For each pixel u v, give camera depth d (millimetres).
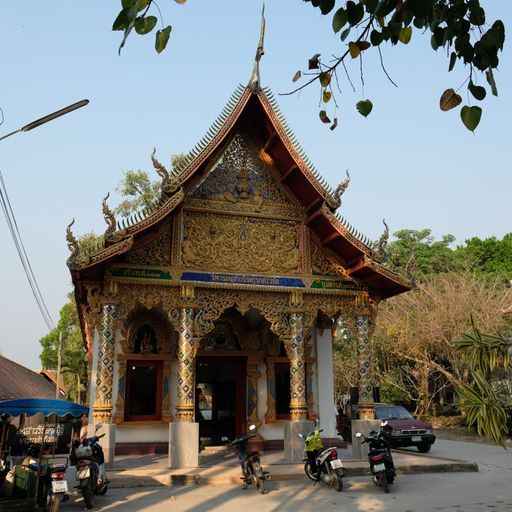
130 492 11742
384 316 33688
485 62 3746
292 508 10078
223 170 16172
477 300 29984
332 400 18766
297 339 15484
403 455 16984
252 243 15828
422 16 3422
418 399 34531
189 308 14656
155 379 17344
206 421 18969
